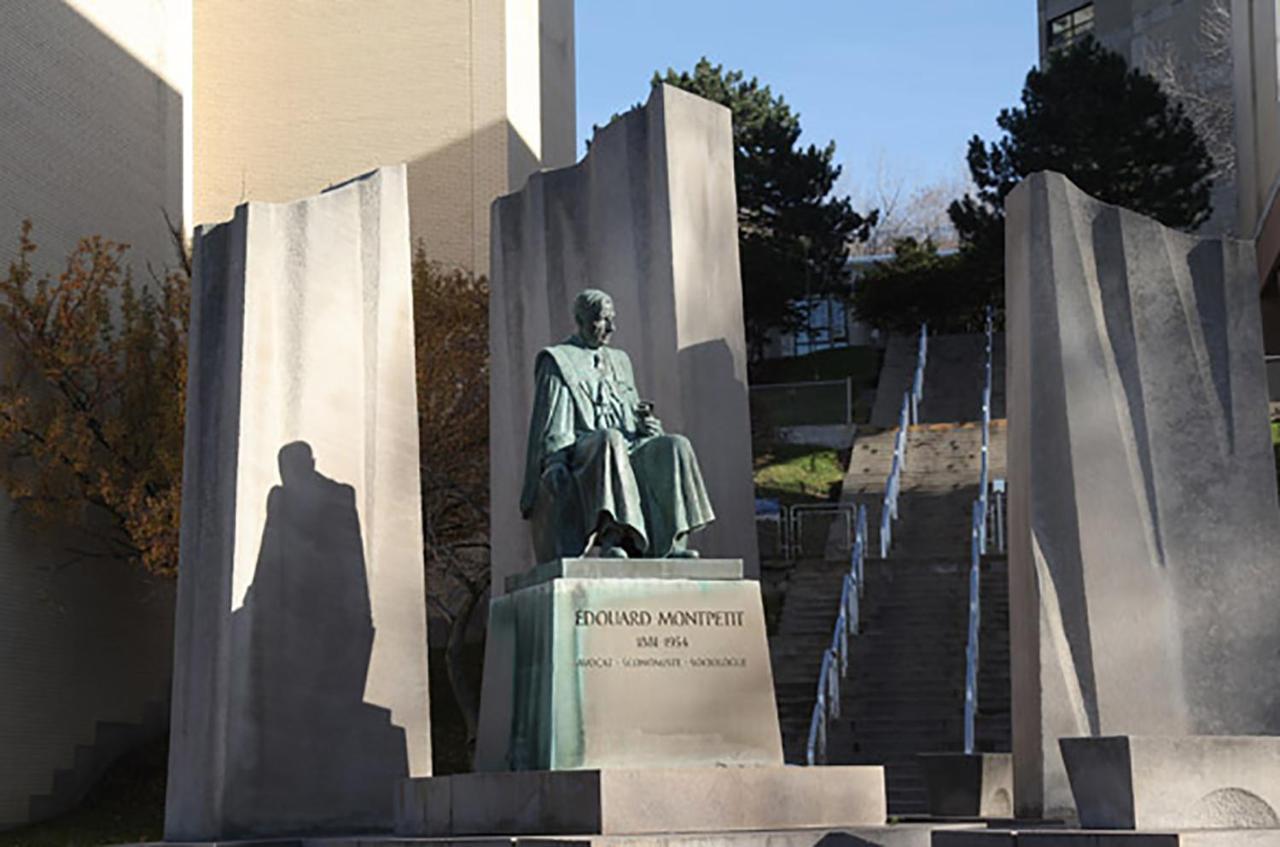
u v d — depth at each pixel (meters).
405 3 35.25
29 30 26.92
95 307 26.86
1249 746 10.99
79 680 27.50
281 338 16.34
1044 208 15.48
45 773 26.45
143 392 27.45
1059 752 14.48
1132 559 15.16
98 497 27.14
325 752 15.97
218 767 15.43
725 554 16.84
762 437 39.19
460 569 28.30
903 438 33.91
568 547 13.21
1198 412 15.73
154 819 26.20
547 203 18.31
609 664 12.50
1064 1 64.31
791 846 11.35
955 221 45.19
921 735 22.78
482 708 13.95
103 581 28.27
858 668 24.95
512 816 12.12
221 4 35.59
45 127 27.41
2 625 25.83
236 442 15.84
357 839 13.20
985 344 44.56
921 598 26.84
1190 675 15.12
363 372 16.92
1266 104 36.28
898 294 47.53
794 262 48.50
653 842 10.89
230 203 35.16
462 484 28.92
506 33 34.88
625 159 17.75
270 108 35.31
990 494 31.62
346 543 16.48
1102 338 15.55
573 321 17.92
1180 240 16.06
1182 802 10.77
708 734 12.59
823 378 46.94
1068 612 14.88
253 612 15.70
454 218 34.53
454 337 29.89
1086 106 42.06
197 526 16.16
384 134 34.94
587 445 13.24
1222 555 15.46
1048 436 15.16
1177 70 51.03
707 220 17.55
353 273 17.00
